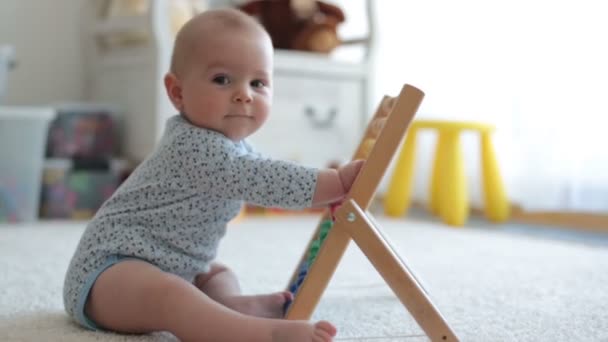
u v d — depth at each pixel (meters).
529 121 2.09
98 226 0.85
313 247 0.95
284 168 0.80
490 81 2.24
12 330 0.84
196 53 0.84
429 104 2.45
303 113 2.40
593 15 1.91
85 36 2.56
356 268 1.37
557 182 2.03
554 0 2.00
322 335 0.71
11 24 2.47
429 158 2.54
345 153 2.49
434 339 0.76
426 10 2.46
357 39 2.57
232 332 0.74
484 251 1.63
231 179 0.80
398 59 2.57
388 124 0.79
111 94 2.44
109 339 0.80
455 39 2.35
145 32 2.25
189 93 0.84
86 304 0.83
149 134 2.18
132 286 0.79
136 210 0.85
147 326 0.79
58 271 1.26
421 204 2.64
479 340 0.84
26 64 2.50
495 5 2.21
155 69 2.14
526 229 2.14
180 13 2.28
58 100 2.55
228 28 0.84
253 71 0.84
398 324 0.92
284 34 2.40
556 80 2.01
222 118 0.83
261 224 2.14
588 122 1.95
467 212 2.48
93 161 2.21
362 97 2.50
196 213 0.84
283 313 0.89
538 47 2.06
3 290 1.08
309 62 2.37
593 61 1.92
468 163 2.39
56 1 2.54
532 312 1.00
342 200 0.83
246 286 1.18
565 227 2.19
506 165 2.25
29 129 2.03
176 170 0.83
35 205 2.06
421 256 1.54
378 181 0.78
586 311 1.01
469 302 1.07
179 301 0.76
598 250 1.67
